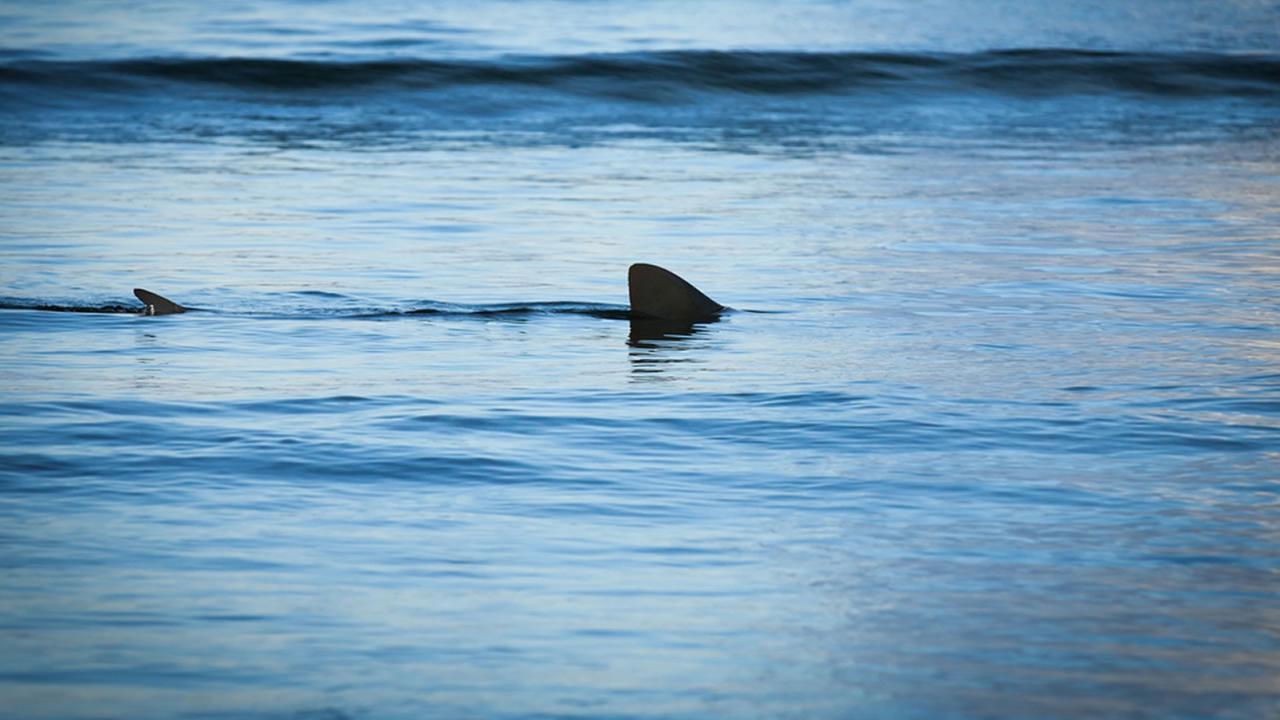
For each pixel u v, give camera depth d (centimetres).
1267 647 1545
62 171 6303
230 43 10288
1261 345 3312
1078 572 1792
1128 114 8744
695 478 2247
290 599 1681
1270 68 9862
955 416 2653
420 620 1617
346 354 3206
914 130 8094
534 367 3084
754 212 5453
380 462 2319
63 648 1524
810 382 2934
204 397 2772
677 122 8344
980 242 4847
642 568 1806
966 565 1822
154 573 1770
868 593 1716
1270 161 6888
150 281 4103
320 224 5128
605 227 5116
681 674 1471
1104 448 2431
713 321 3609
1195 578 1772
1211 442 2466
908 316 3675
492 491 2167
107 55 9481
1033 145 7525
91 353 3189
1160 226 5162
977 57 9906
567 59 9331
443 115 8481
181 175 6262
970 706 1395
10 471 2239
